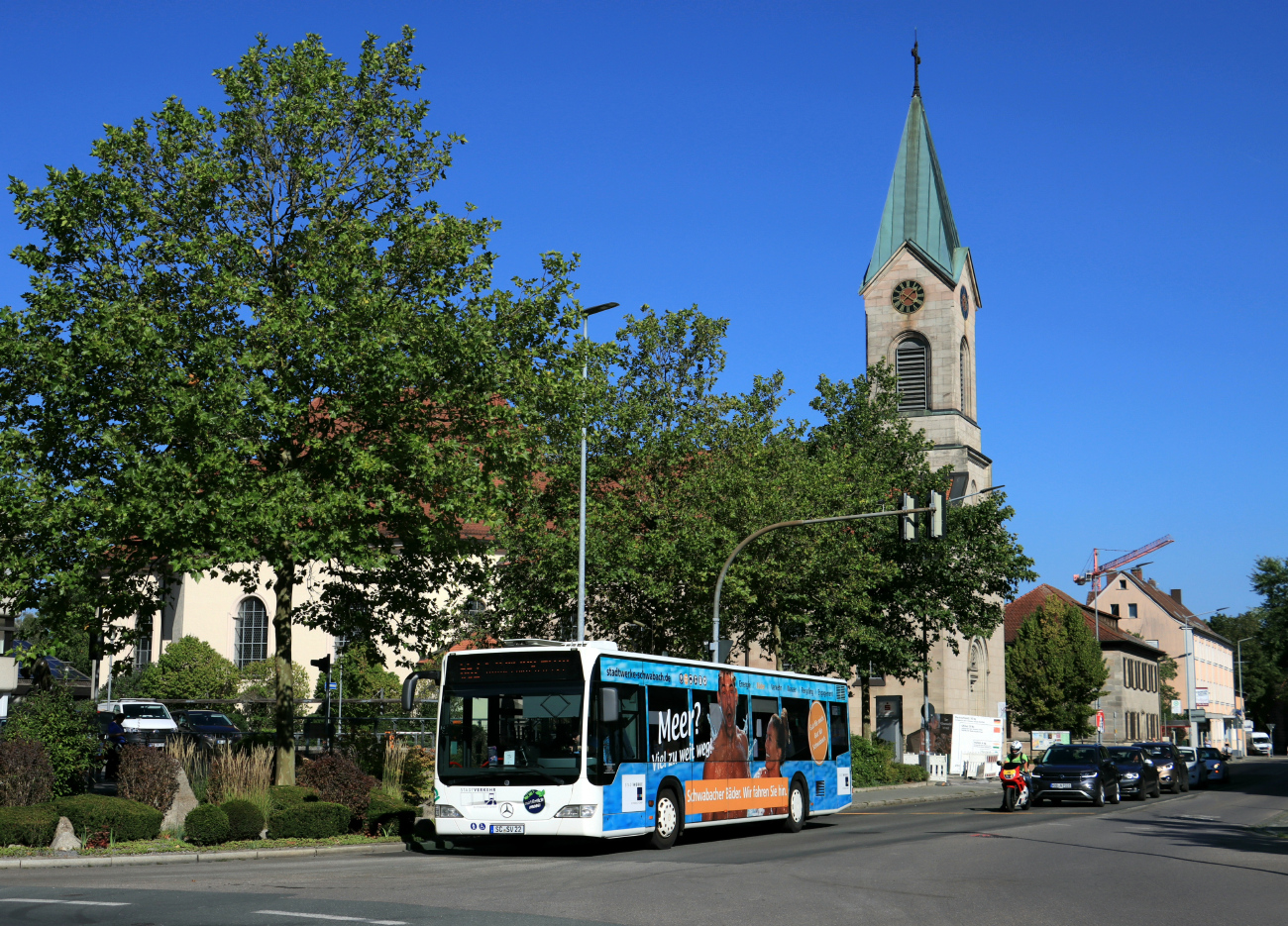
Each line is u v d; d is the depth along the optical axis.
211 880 14.66
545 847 20.36
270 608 54.00
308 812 20.17
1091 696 76.69
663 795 20.08
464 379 22.80
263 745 23.88
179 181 22.39
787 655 37.56
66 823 18.34
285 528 20.67
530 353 23.94
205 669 49.41
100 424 21.06
